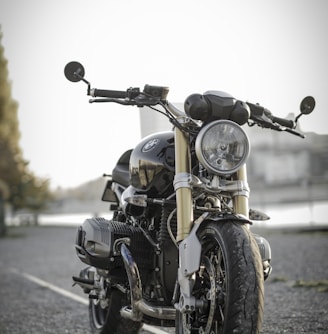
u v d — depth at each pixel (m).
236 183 4.82
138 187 5.71
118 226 5.72
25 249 20.31
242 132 4.67
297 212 24.64
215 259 4.76
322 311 7.98
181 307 4.64
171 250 5.30
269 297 9.17
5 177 32.62
